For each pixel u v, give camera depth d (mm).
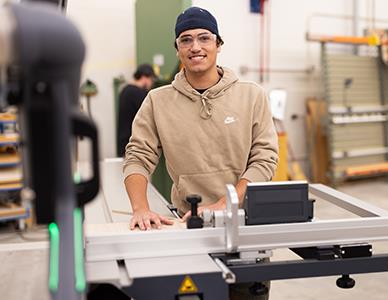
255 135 1541
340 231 1107
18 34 569
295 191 1091
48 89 619
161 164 3752
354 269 1104
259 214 1077
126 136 3934
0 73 612
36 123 625
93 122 691
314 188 1634
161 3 3951
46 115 625
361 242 1121
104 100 4879
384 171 5625
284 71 5602
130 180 1513
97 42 4797
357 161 5602
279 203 1084
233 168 1524
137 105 3871
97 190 730
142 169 1550
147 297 938
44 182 647
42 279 2713
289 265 1068
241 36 5328
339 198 1483
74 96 669
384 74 5750
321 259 1082
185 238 1064
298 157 5770
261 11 5352
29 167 644
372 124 5719
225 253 1071
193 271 957
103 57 4832
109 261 1010
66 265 693
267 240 1062
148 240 1049
